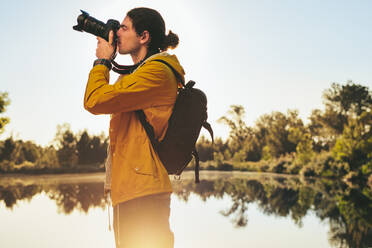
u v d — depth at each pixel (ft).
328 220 23.86
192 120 4.31
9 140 155.53
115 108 4.03
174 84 4.35
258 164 163.32
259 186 56.59
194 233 19.79
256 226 21.88
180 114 4.29
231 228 21.22
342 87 174.29
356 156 82.74
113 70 4.75
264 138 217.36
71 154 178.40
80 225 22.45
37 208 30.50
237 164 175.01
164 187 4.05
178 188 52.13
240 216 25.77
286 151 168.04
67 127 179.11
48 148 190.90
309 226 21.83
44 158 191.21
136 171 4.00
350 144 83.51
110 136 4.27
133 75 4.16
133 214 3.96
